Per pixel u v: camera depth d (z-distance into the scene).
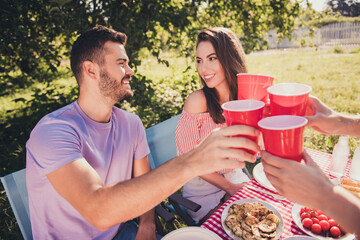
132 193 0.73
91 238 1.40
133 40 3.87
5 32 3.68
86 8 3.60
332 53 14.89
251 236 1.07
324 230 1.06
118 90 1.39
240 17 5.16
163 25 3.94
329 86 7.42
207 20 4.90
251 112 0.63
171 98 4.49
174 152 2.35
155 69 8.46
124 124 1.59
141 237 1.49
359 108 5.44
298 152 0.60
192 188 1.97
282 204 1.30
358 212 0.56
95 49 1.31
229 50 1.88
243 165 0.65
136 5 3.81
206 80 1.95
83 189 0.93
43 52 3.89
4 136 4.36
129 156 1.60
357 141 3.03
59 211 1.29
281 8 5.17
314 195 0.57
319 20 5.78
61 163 1.06
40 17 3.87
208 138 0.66
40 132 1.19
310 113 0.97
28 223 1.49
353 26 20.23
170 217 1.50
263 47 5.43
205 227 1.19
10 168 3.56
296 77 8.95
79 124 1.33
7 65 4.86
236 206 1.25
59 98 4.42
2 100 6.93
